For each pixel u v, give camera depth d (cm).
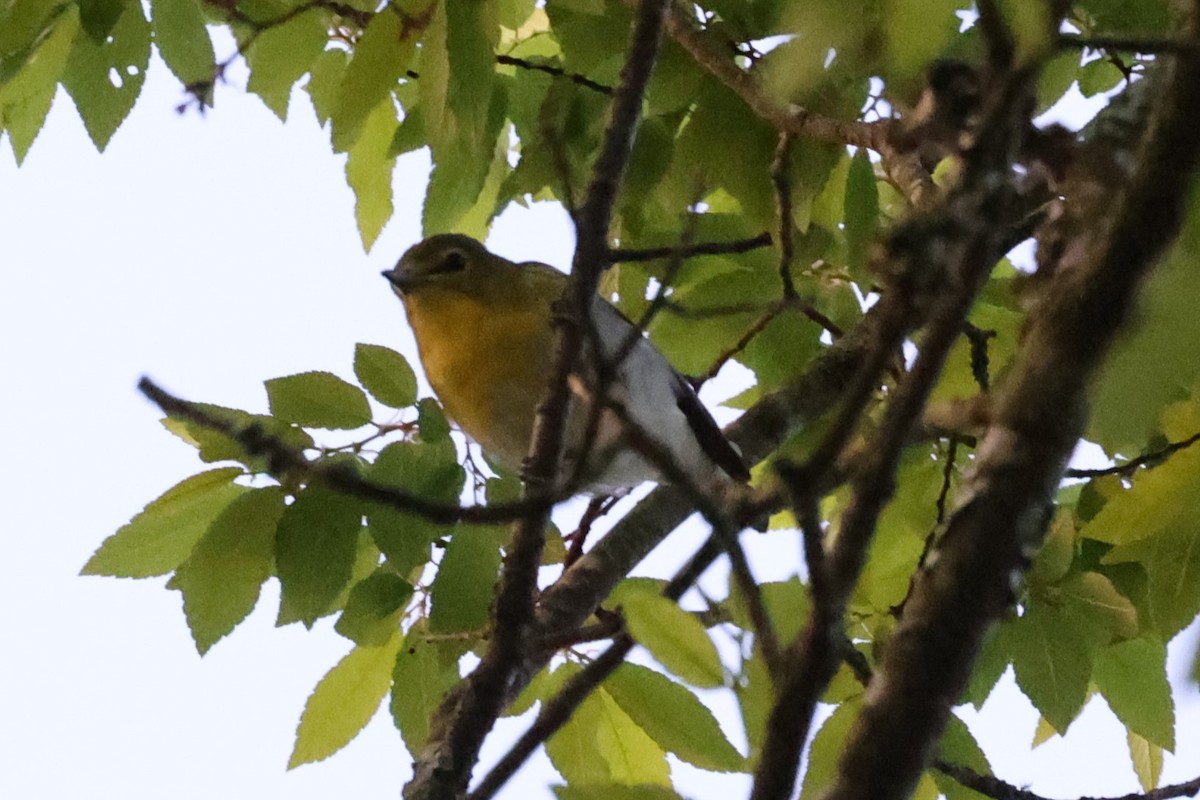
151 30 761
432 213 757
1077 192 450
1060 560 654
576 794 436
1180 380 351
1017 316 650
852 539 330
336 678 691
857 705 597
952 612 365
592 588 730
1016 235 435
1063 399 363
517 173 776
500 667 516
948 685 362
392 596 666
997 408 386
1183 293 342
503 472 683
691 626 367
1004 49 305
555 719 486
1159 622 514
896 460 329
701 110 735
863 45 281
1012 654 657
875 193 705
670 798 435
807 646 329
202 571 636
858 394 323
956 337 321
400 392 659
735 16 712
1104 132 466
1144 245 340
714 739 602
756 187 738
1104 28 659
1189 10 331
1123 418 363
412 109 789
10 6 728
